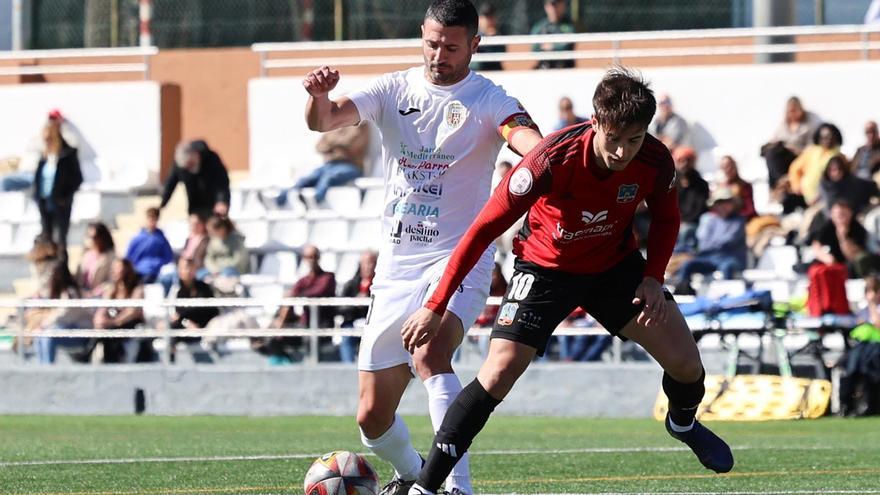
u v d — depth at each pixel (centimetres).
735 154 4266
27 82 5391
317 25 5209
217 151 5056
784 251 3650
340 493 1449
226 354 3603
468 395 1320
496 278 3338
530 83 4491
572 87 4462
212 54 5075
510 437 2616
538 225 1329
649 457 2141
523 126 1389
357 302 3278
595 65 4822
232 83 5053
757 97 4350
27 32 5484
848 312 3081
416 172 1429
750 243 3656
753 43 4738
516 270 1354
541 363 3256
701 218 3566
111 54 5053
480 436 2647
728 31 4316
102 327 3581
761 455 2166
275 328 3522
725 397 3039
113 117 4953
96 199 4716
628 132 1201
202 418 3272
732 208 3506
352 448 2347
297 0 5234
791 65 4331
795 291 3488
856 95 4266
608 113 1199
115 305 3406
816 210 3594
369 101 1436
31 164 4869
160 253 3978
